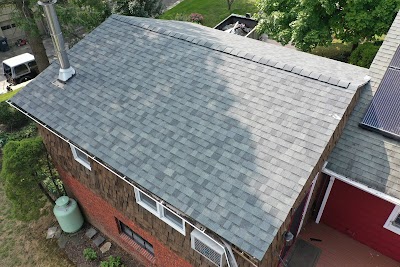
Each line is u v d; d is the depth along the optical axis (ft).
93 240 40.83
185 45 33.96
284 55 36.55
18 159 35.65
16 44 90.53
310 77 27.48
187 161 24.91
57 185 43.57
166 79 31.12
